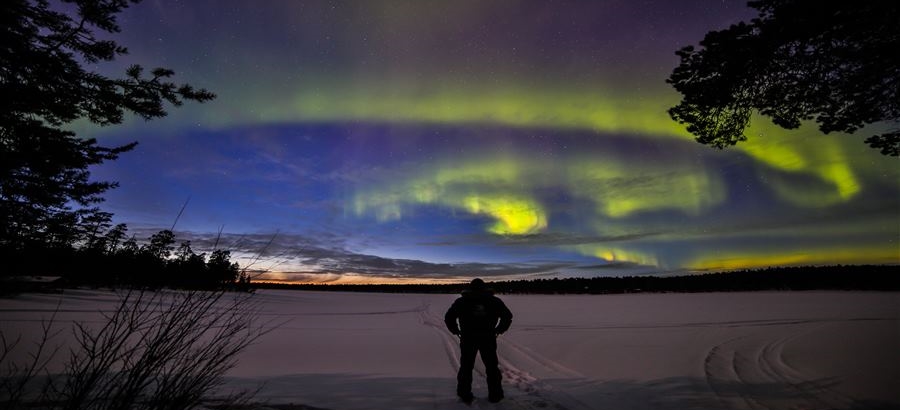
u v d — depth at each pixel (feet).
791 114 18.24
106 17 18.39
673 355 27.61
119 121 20.86
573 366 23.80
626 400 15.69
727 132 19.63
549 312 79.61
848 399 15.52
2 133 18.42
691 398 16.02
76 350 22.11
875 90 16.33
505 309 16.31
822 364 22.57
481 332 15.92
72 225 17.39
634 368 23.02
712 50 16.99
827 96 17.13
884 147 18.28
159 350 7.77
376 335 42.80
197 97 21.40
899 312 62.13
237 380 17.99
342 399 15.24
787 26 15.20
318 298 178.40
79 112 20.08
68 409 7.16
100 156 20.79
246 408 13.19
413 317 75.41
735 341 34.17
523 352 29.55
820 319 52.70
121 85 20.01
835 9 14.28
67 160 19.17
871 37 15.07
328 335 42.04
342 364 24.50
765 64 16.79
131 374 7.63
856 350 26.68
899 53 14.58
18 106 18.01
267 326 49.83
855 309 70.03
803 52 16.20
